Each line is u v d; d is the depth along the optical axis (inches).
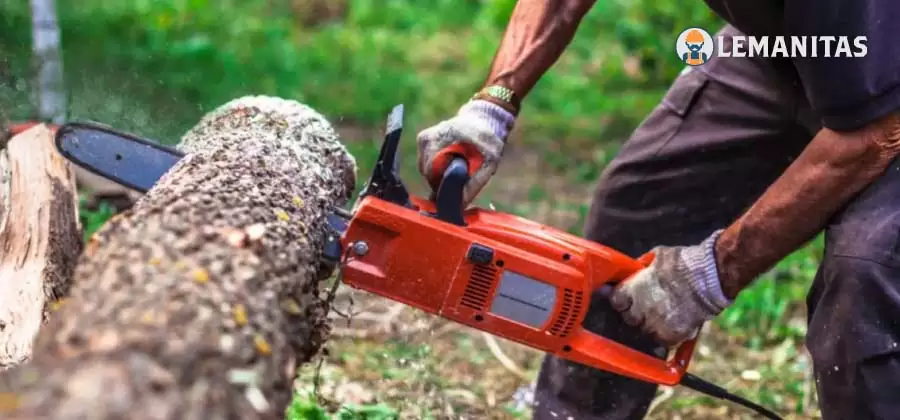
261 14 454.6
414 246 80.0
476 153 85.0
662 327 88.2
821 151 79.9
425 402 126.4
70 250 104.8
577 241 86.4
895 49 75.4
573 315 83.4
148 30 343.9
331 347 143.1
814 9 73.9
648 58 314.0
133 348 51.4
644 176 107.2
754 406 93.5
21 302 91.1
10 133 137.0
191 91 247.9
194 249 63.0
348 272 80.4
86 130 87.7
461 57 420.5
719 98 103.2
